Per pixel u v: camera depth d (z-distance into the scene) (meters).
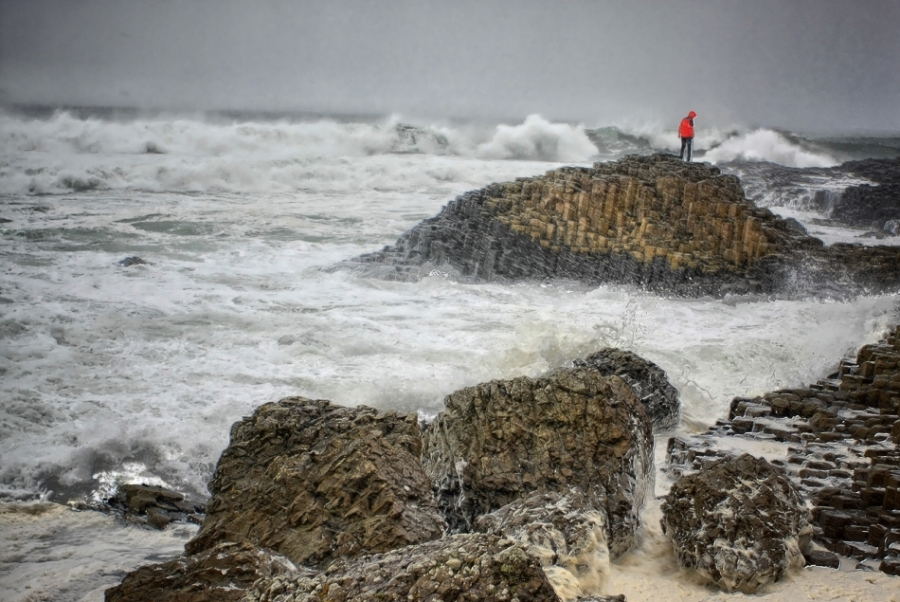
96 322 15.35
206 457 10.27
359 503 6.04
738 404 11.53
